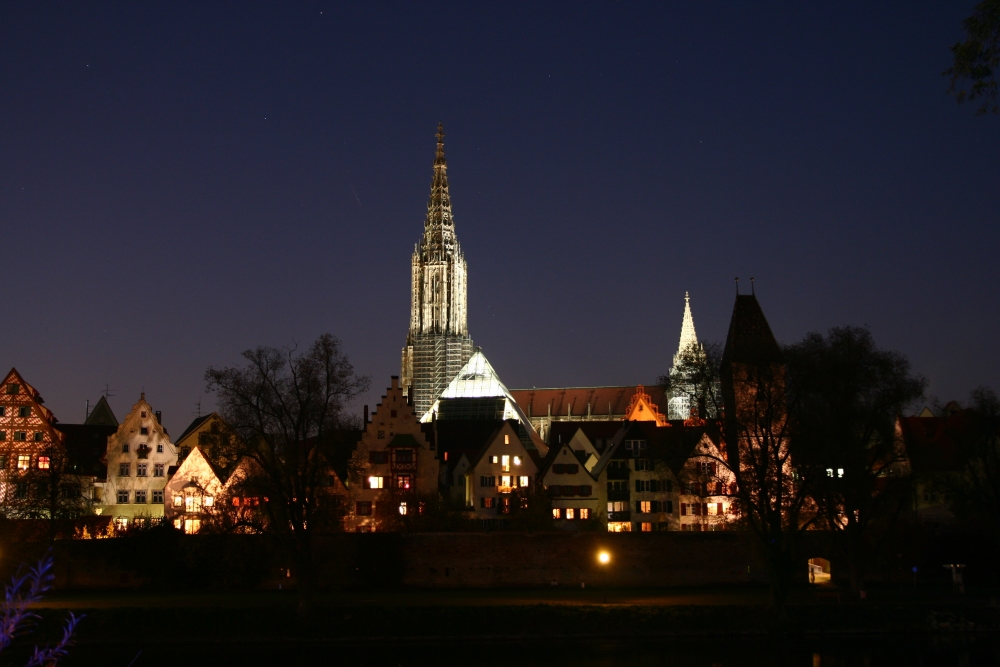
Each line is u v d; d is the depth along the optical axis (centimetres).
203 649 8706
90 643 8750
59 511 11375
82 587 11150
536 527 13012
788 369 9638
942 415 13112
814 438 9469
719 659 8381
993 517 11194
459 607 9369
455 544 11500
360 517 14025
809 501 10894
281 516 9875
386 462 14275
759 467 9306
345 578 11350
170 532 11319
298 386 9219
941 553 11938
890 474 12006
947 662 8262
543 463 15800
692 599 10175
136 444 14388
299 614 9144
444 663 8244
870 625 9269
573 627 9231
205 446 9294
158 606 9369
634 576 11562
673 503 14375
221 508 9725
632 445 14750
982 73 3362
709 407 9369
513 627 9200
